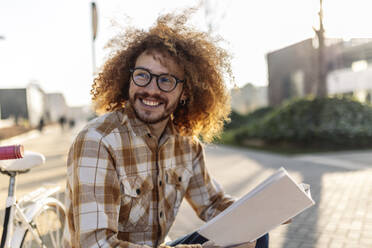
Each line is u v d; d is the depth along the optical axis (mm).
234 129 19219
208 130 1748
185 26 1531
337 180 6148
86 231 1164
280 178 1134
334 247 3203
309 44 21875
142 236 1391
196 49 1494
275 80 27000
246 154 10836
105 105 1639
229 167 8172
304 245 3271
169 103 1407
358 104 12516
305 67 22547
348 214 4148
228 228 1224
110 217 1214
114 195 1259
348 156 9391
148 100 1373
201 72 1543
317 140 11547
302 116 12445
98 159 1234
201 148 1678
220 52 1625
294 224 3863
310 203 1188
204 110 1678
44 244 1883
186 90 1572
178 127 1708
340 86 22859
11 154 1401
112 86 1570
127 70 1521
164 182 1442
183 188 1557
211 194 1693
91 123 1326
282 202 1178
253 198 1159
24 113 41750
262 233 1256
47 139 20469
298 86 24516
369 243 3268
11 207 1694
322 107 12352
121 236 1373
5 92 41156
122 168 1305
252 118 20109
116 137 1306
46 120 57344
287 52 25109
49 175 7090
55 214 2014
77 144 1266
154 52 1378
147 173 1373
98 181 1221
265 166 8117
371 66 21922
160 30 1427
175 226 3992
